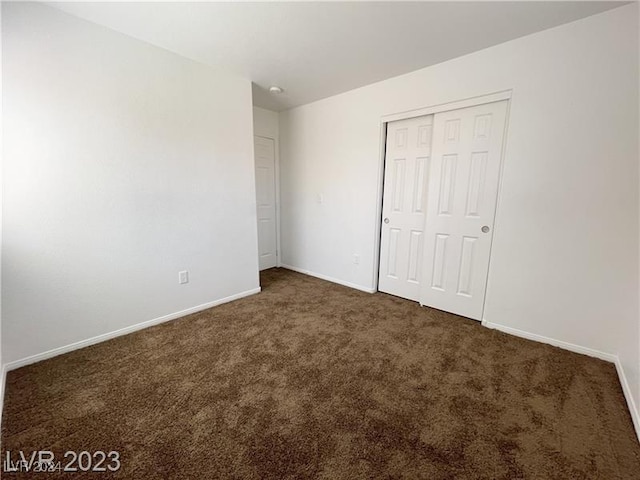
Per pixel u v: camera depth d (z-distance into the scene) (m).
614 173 1.76
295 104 3.58
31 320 1.80
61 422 1.37
